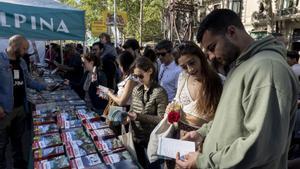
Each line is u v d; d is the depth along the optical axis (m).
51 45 9.88
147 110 2.50
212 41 1.21
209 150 1.27
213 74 2.01
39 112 3.18
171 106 2.17
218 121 1.24
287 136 1.03
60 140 2.31
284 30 18.55
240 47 1.19
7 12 3.53
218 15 1.20
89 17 29.34
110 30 20.86
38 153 2.04
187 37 23.73
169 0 27.06
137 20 31.08
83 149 2.13
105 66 4.70
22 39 3.24
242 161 1.03
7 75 3.04
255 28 20.73
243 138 1.07
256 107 1.03
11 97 3.12
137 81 2.88
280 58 1.08
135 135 2.55
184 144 1.68
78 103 3.70
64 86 5.01
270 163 1.10
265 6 19.34
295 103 1.09
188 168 1.28
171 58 3.58
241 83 1.12
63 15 4.00
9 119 3.21
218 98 1.98
